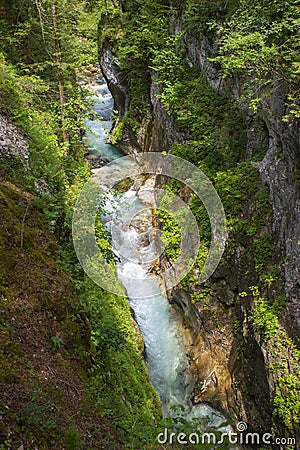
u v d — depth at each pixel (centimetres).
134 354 764
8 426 331
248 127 912
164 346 899
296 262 635
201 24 1059
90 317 598
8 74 992
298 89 637
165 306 982
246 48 669
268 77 728
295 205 649
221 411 767
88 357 502
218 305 838
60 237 682
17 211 593
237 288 797
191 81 1155
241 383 734
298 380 594
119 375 604
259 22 686
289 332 634
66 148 1069
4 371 376
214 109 1051
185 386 830
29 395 373
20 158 735
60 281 531
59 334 471
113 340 595
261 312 679
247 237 785
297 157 656
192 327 918
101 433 415
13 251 512
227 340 796
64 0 1144
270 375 625
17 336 423
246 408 710
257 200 798
